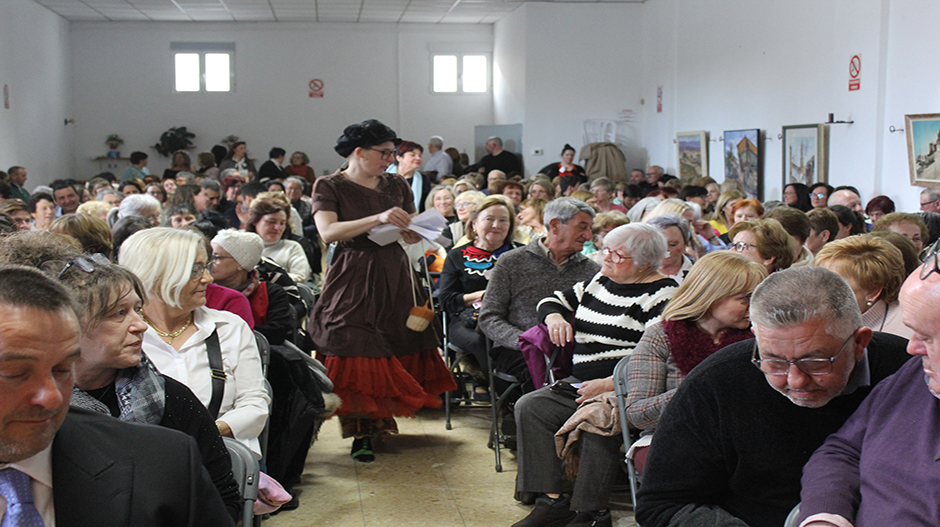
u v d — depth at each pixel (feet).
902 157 25.72
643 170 50.62
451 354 16.69
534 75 49.85
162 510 4.71
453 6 50.70
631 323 10.85
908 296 5.25
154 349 8.36
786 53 32.81
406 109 58.39
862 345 6.21
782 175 33.37
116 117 56.49
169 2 48.70
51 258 6.23
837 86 29.17
